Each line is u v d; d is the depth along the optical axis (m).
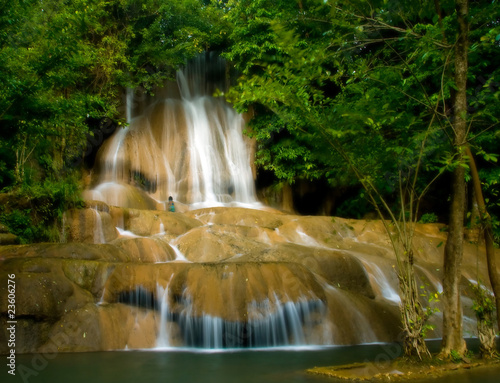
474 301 7.51
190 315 8.91
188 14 24.28
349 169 7.27
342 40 6.83
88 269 9.47
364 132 6.57
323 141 7.00
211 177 21.56
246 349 8.65
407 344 6.63
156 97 24.05
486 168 15.31
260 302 8.95
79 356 7.96
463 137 6.65
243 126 23.52
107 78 20.42
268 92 6.37
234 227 13.91
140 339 8.96
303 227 15.12
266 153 21.97
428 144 7.40
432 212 20.77
